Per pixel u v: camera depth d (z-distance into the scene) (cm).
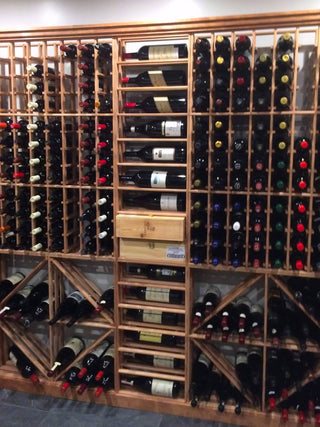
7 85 242
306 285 210
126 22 206
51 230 227
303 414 200
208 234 205
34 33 214
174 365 225
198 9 219
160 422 216
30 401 233
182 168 226
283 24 187
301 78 206
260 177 194
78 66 211
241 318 205
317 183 195
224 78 197
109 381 229
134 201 225
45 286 249
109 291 236
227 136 204
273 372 214
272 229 203
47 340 255
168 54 204
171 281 221
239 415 213
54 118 233
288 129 201
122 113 210
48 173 221
